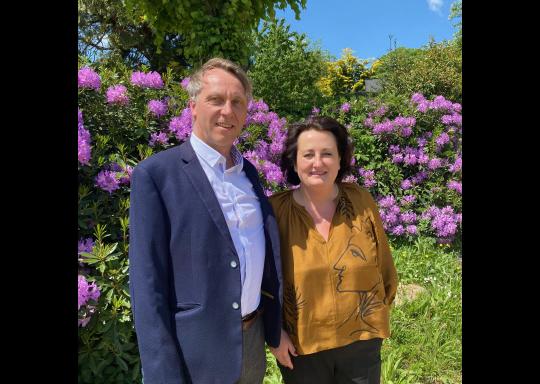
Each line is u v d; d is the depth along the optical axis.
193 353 1.36
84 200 2.48
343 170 1.88
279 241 1.63
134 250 1.34
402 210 5.29
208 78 1.49
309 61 6.79
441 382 2.71
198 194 1.42
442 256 4.80
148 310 1.28
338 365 1.72
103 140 2.69
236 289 1.43
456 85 9.54
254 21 4.93
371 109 5.69
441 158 5.55
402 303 3.67
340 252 1.69
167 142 3.13
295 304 1.67
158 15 4.89
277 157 4.04
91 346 2.27
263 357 1.69
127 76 3.20
